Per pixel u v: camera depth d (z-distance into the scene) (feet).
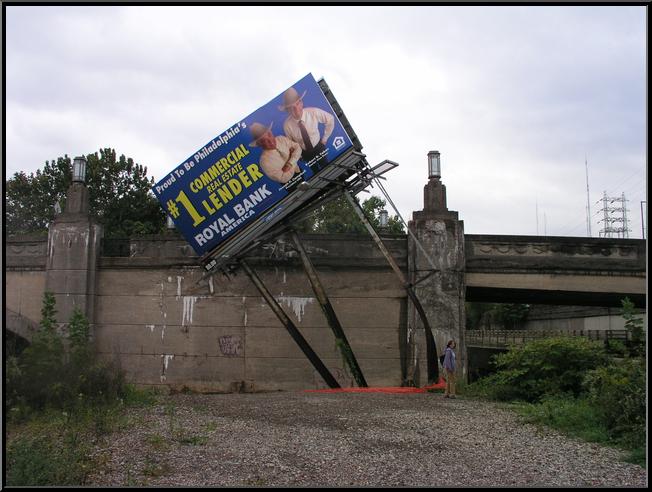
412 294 63.31
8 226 144.46
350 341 67.82
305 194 60.54
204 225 60.75
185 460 27.12
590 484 23.79
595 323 156.35
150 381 67.87
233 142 60.44
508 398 52.08
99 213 139.74
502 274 69.00
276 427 36.52
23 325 66.74
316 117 59.47
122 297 69.31
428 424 37.93
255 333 68.08
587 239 69.72
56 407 42.73
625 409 33.60
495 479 24.43
